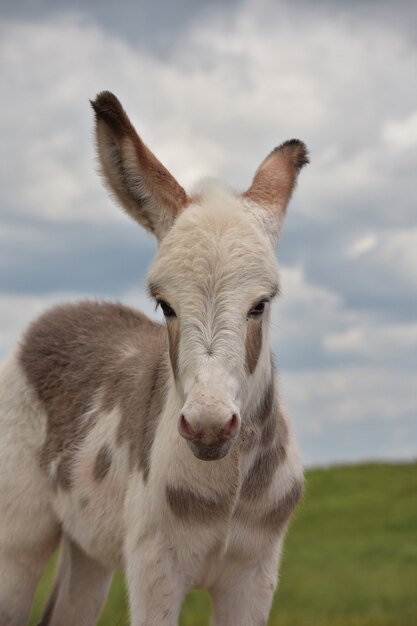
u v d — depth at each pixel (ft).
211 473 17.70
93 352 22.27
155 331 22.91
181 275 16.02
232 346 15.75
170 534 18.20
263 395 17.72
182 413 15.28
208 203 16.92
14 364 23.06
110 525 20.18
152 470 18.26
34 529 21.88
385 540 68.95
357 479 93.71
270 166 18.69
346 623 43.01
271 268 16.47
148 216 17.66
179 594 18.60
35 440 22.08
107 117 17.53
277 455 18.47
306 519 77.61
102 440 20.48
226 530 18.10
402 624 42.32
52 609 23.82
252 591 19.16
